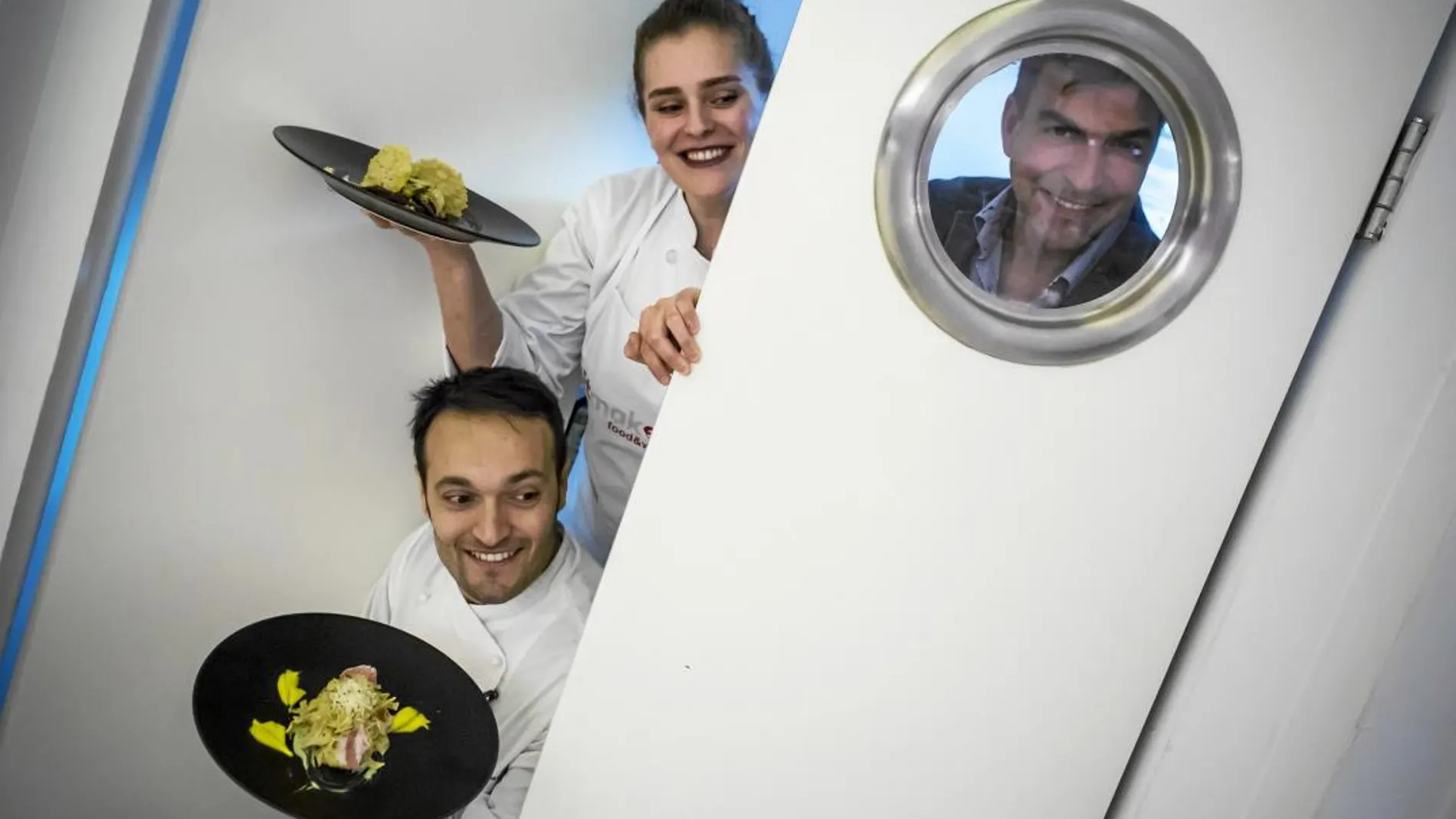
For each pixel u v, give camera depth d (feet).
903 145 3.82
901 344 3.99
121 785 5.84
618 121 5.86
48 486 5.41
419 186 5.19
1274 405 3.98
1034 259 3.88
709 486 4.15
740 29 5.48
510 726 5.57
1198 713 4.14
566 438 6.15
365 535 5.95
